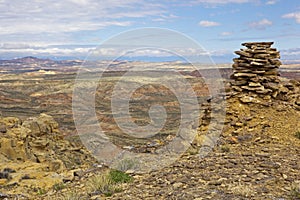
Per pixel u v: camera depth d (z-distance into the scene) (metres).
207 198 6.96
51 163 14.55
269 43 15.34
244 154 10.68
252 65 15.19
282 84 15.95
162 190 7.89
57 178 10.98
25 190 10.15
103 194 8.16
